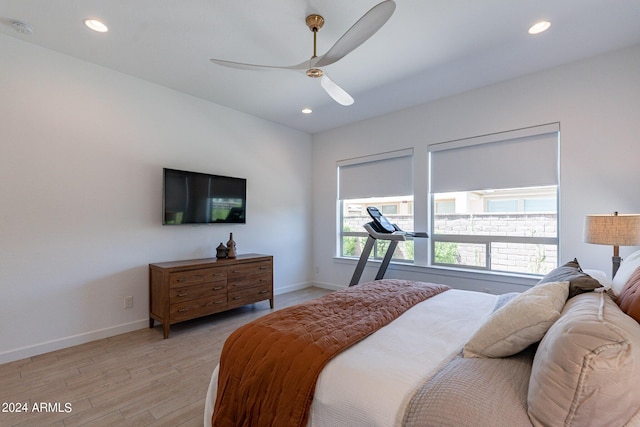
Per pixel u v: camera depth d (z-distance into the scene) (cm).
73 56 279
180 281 307
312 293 475
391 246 382
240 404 130
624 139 265
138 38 251
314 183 527
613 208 270
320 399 113
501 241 342
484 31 240
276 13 220
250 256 391
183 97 360
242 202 412
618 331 80
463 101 358
